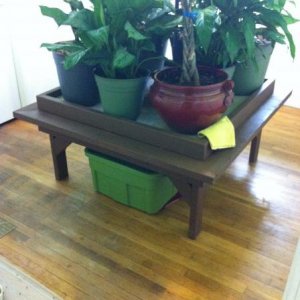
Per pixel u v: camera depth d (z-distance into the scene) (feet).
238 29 4.93
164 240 5.23
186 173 4.39
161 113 4.86
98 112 5.30
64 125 5.47
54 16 4.95
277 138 7.93
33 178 6.66
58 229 5.45
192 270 4.75
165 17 4.99
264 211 5.78
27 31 8.41
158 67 5.70
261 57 5.68
